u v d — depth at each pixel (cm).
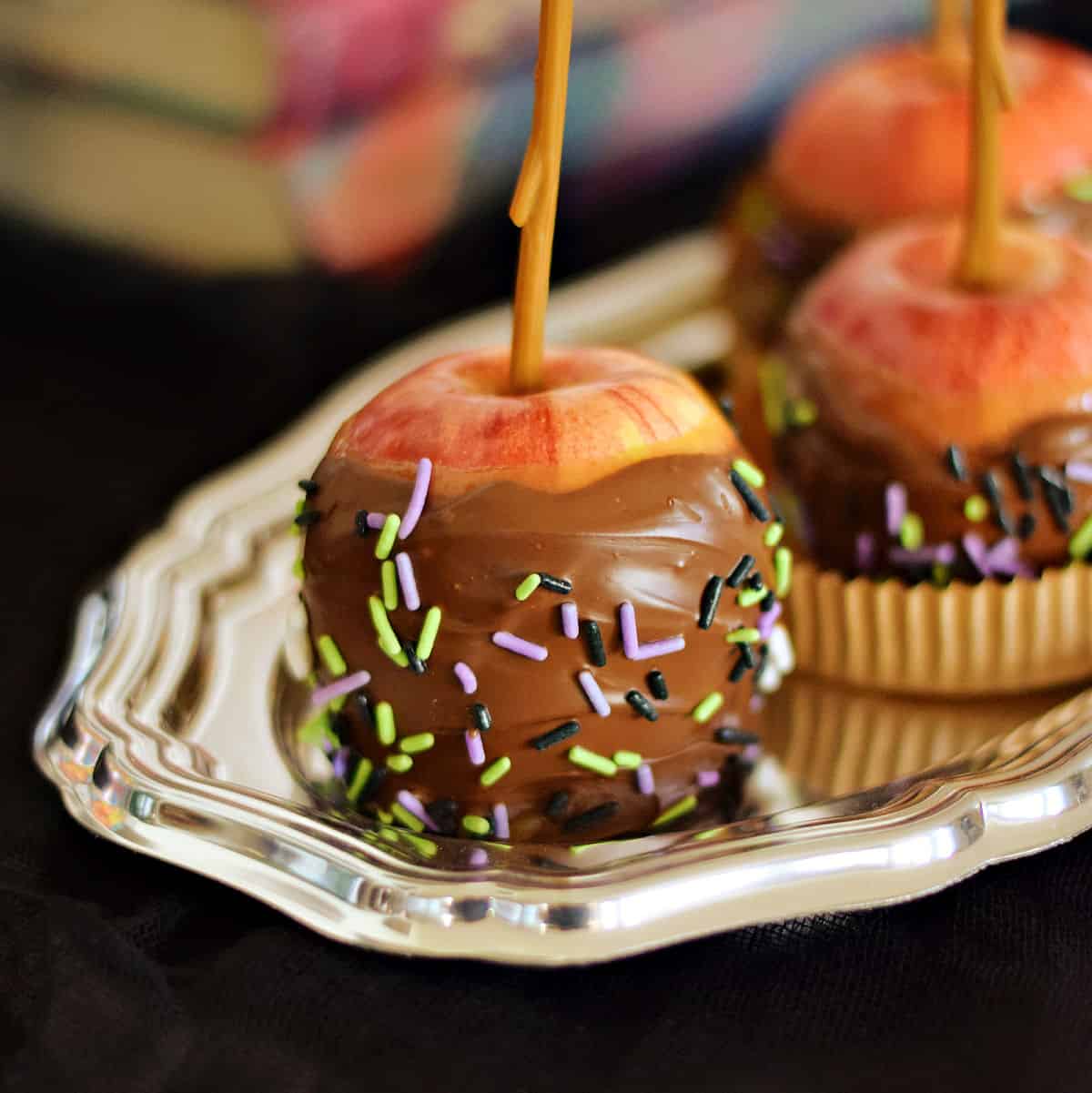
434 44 73
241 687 50
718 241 66
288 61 69
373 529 46
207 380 70
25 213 80
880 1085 43
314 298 76
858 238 57
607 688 46
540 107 45
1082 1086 43
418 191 77
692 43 83
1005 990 44
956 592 50
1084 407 50
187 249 77
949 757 49
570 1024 44
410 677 46
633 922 43
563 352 48
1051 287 51
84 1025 44
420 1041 44
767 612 48
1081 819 45
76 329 77
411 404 46
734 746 48
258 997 44
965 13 65
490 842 46
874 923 45
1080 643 51
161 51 71
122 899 46
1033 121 57
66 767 47
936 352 50
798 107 61
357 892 44
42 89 76
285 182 73
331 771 48
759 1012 44
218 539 54
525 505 45
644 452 46
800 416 52
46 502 60
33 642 53
